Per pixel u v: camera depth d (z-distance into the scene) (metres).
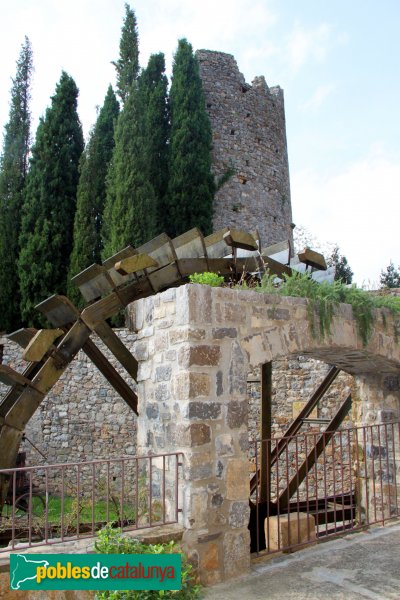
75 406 11.70
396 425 5.84
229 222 18.14
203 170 16.47
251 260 7.38
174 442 3.88
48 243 14.55
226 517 3.79
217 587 3.60
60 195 15.30
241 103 19.33
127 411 11.53
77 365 11.84
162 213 16.27
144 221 13.96
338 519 6.59
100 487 8.97
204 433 3.77
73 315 6.23
